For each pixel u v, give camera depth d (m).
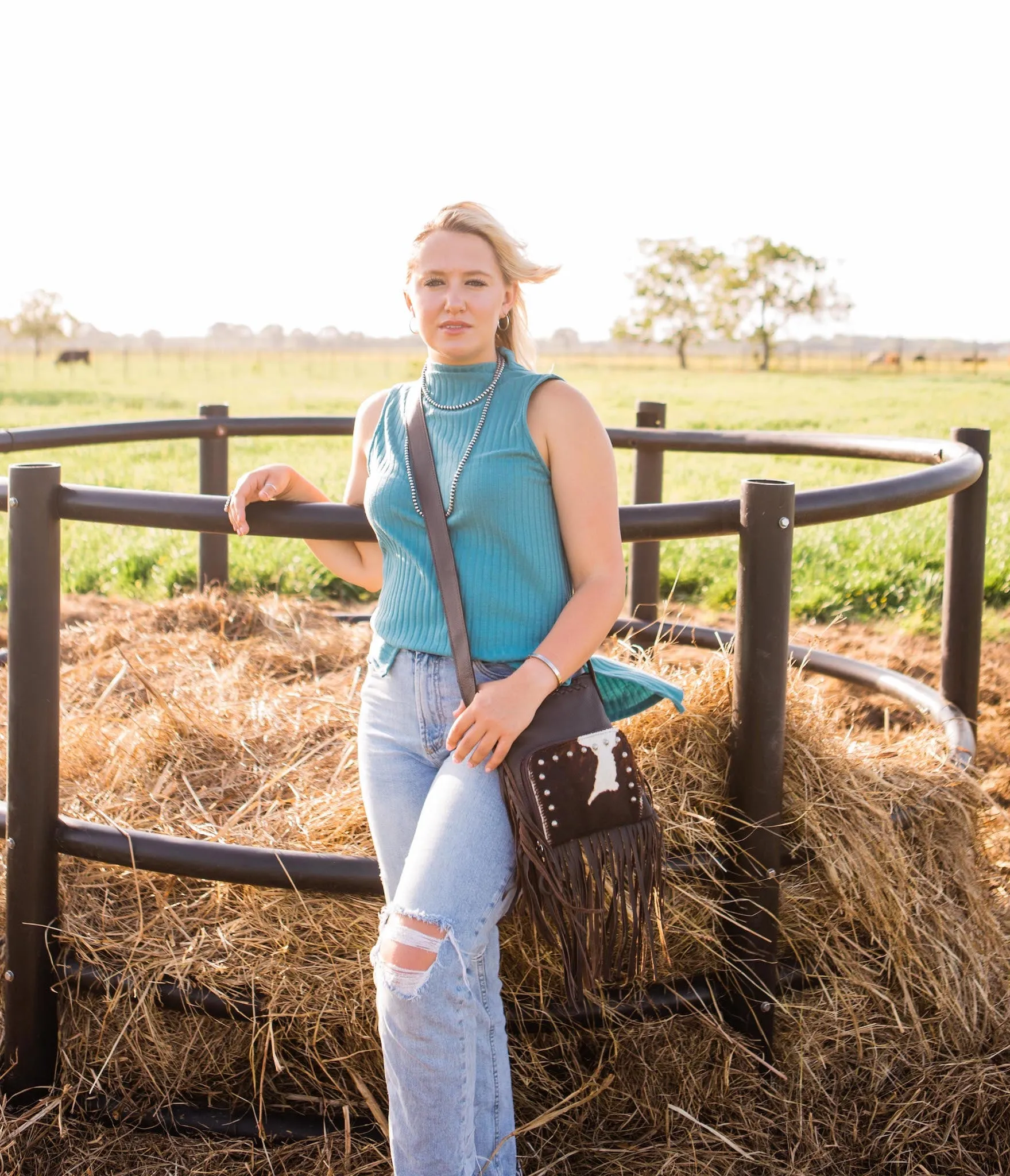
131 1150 1.85
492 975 1.66
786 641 1.84
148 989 1.85
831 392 38.38
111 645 3.56
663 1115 1.91
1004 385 44.12
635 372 60.94
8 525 1.84
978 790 2.25
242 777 2.25
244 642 3.55
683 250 82.56
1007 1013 2.11
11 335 94.69
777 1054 1.94
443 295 1.65
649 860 1.60
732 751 1.90
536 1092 1.92
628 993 1.92
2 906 2.04
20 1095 1.90
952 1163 1.88
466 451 1.63
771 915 1.89
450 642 1.62
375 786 1.69
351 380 49.03
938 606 5.77
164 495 1.79
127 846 1.84
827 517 1.85
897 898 2.02
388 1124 1.81
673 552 6.80
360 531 1.75
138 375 52.78
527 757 1.52
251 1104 1.88
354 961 1.84
